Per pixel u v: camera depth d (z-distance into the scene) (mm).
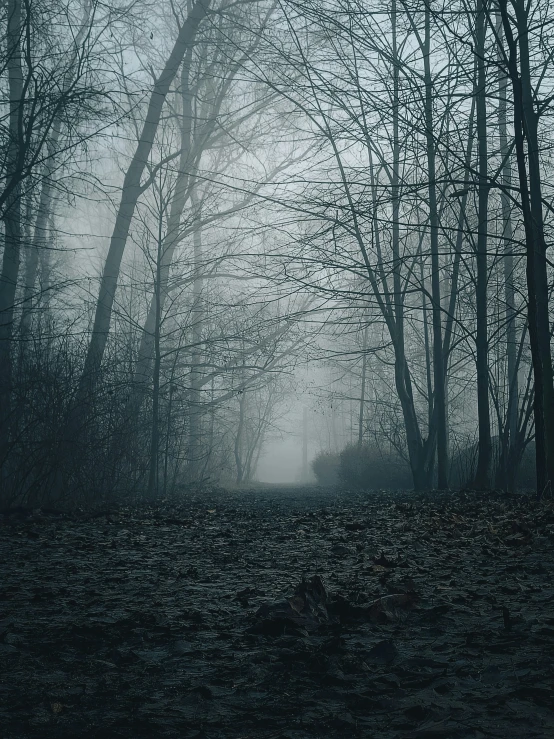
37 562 7648
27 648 4359
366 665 3875
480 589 5824
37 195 16047
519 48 14758
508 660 3902
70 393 14953
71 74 14531
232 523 11961
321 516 12977
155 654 4203
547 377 13945
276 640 4449
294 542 9195
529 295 13852
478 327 18906
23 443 13961
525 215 13805
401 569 6875
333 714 3217
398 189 19969
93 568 7262
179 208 27250
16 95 17203
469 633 4473
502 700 3295
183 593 5957
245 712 3285
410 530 10250
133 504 16312
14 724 3166
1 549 8609
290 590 5969
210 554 8195
